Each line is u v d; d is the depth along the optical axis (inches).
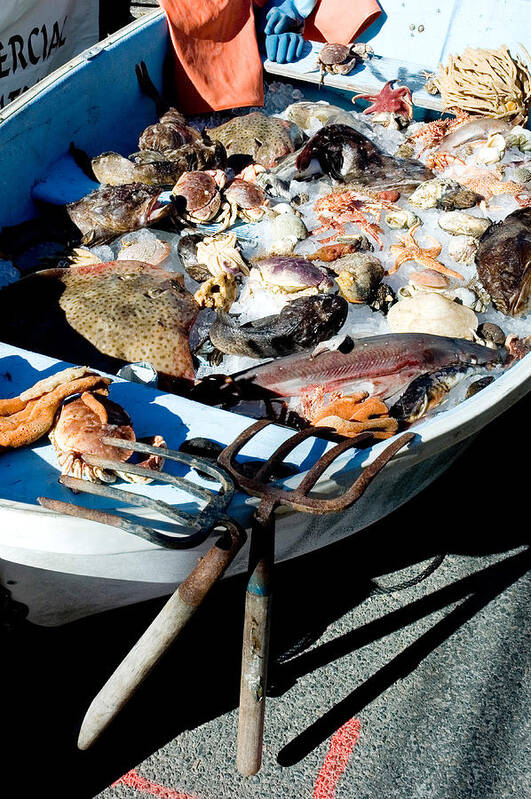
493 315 62.9
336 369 52.1
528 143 79.4
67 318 52.6
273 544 38.5
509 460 65.8
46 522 37.1
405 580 56.3
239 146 77.2
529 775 47.5
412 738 48.4
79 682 49.2
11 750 46.2
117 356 51.3
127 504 38.7
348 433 45.1
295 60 90.0
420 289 62.3
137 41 75.7
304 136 80.0
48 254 62.4
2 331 52.2
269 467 39.1
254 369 51.9
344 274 60.0
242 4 84.3
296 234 65.2
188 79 81.5
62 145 69.2
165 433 43.3
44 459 40.8
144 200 62.7
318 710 49.2
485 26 89.7
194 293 60.6
